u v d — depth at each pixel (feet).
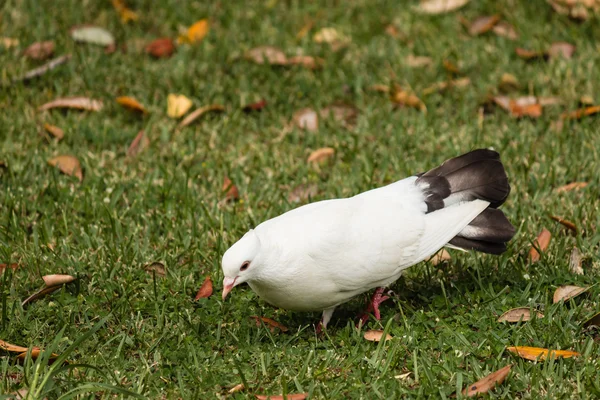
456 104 31.12
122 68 33.01
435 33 35.17
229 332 19.99
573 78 31.68
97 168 27.45
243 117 30.63
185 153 28.27
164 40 34.24
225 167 27.66
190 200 25.46
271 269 18.54
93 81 32.19
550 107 30.22
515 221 24.18
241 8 37.47
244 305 21.29
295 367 18.74
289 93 31.73
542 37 34.22
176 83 32.12
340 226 18.94
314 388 17.92
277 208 25.21
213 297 21.52
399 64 33.27
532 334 19.48
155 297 21.15
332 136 29.45
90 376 18.52
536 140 28.45
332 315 21.24
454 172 20.47
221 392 18.02
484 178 20.35
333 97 31.53
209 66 33.47
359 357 18.92
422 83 32.22
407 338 19.35
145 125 29.81
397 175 26.78
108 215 24.35
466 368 18.53
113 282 21.94
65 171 27.20
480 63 33.01
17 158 27.89
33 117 30.04
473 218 20.02
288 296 19.11
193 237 23.85
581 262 22.52
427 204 20.02
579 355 18.65
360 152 28.22
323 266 18.78
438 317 20.21
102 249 23.32
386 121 29.96
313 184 26.30
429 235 19.77
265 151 28.45
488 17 35.47
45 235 23.81
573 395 17.47
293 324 20.81
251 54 33.65
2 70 32.32
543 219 24.29
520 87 31.42
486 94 31.27
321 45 34.94
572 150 27.61
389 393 17.71
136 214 25.07
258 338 19.95
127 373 18.69
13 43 33.91
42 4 36.88
